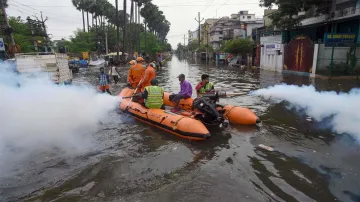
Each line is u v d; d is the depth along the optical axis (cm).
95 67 3812
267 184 399
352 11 1905
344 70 1784
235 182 408
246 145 564
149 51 6122
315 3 2166
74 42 5491
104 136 642
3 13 1884
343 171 430
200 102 683
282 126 684
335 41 1834
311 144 555
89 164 485
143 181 420
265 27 3362
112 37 5984
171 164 481
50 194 390
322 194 367
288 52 2289
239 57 3644
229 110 757
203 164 477
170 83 1692
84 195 384
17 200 376
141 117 764
